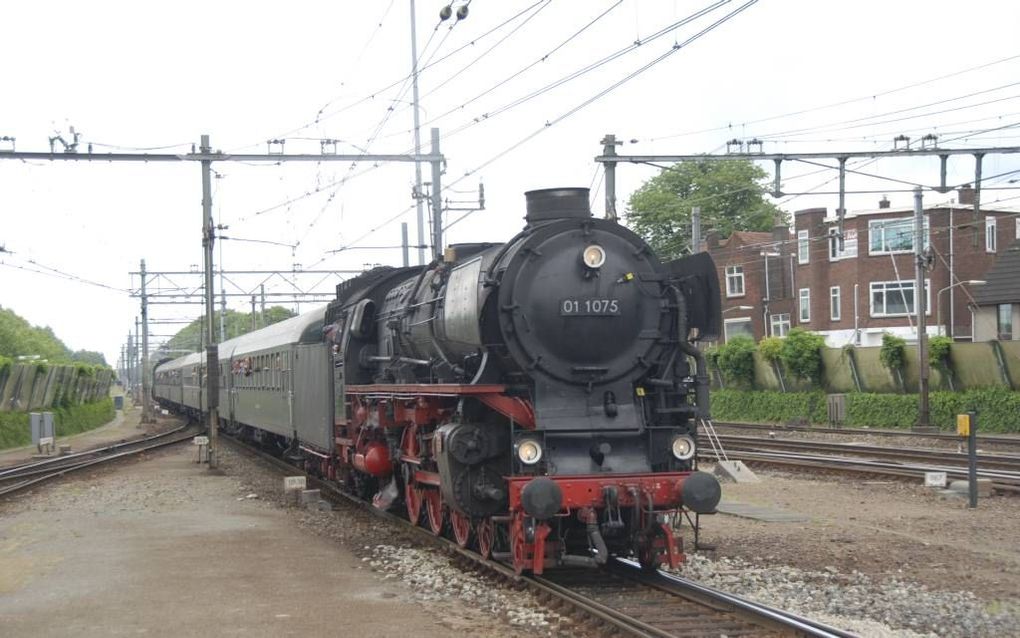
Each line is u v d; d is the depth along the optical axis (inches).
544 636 324.5
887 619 340.2
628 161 909.8
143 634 333.1
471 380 453.4
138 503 694.5
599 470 412.5
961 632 323.6
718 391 1759.4
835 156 894.4
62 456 1258.6
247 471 944.9
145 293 2078.0
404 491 595.8
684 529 530.9
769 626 322.7
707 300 440.1
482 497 426.9
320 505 657.6
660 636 305.3
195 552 486.0
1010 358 1220.5
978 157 876.6
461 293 467.8
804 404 1534.2
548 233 436.8
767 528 534.0
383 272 732.0
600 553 381.4
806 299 1972.2
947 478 718.5
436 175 892.0
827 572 419.2
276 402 973.2
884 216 1815.9
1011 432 1189.1
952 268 1771.7
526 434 414.3
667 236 2519.7
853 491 693.9
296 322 933.2
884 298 1813.5
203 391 1566.2
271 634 329.1
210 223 942.4
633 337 436.5
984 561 438.6
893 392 1392.7
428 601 378.3
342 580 417.7
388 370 606.2
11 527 595.5
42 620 354.6
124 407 3646.7
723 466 778.2
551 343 426.3
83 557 478.0
